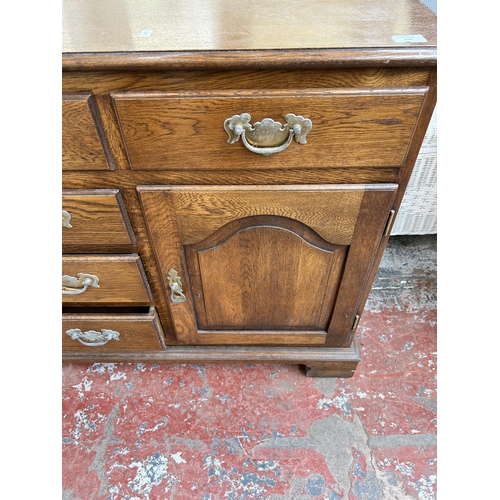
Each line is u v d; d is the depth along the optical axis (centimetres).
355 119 56
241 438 91
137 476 86
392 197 65
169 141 58
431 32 55
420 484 84
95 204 66
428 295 119
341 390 98
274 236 71
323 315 86
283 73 53
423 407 95
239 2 66
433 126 98
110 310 89
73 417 95
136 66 51
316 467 87
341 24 58
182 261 75
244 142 56
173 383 100
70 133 58
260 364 103
